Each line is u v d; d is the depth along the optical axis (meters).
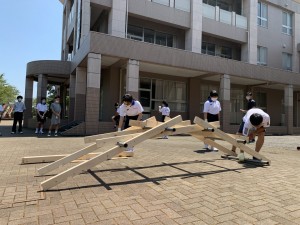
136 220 2.95
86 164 4.23
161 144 9.92
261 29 23.69
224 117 18.47
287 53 25.48
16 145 8.74
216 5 22.62
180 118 5.30
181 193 3.91
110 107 17.34
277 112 25.81
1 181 4.41
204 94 21.62
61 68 19.83
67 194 3.80
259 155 6.12
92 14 18.52
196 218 3.04
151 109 19.25
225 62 18.66
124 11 16.84
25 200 3.53
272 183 4.51
